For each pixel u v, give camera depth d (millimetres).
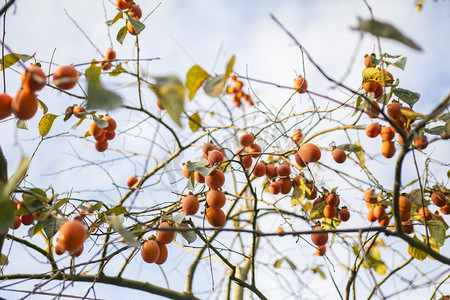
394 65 1536
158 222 1476
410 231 1619
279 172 1690
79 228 1200
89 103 927
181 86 959
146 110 1684
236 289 2131
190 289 1928
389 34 924
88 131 1720
